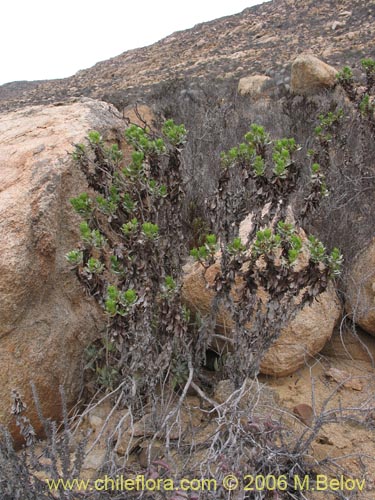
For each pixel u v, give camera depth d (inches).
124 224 87.6
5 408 94.1
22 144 119.2
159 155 92.0
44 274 100.8
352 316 127.0
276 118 284.5
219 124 235.0
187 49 1318.9
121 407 104.7
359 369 121.0
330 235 135.2
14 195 101.2
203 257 93.2
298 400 111.0
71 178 109.0
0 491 79.9
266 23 1280.8
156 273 92.4
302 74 409.4
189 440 96.2
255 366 99.8
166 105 329.7
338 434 101.3
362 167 169.8
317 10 1223.5
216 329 117.0
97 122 130.0
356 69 602.5
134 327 87.9
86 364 109.0
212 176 167.6
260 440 84.7
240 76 767.7
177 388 111.4
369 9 1088.8
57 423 104.9
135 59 1414.9
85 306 111.8
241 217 100.2
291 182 94.4
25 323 98.3
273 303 92.3
